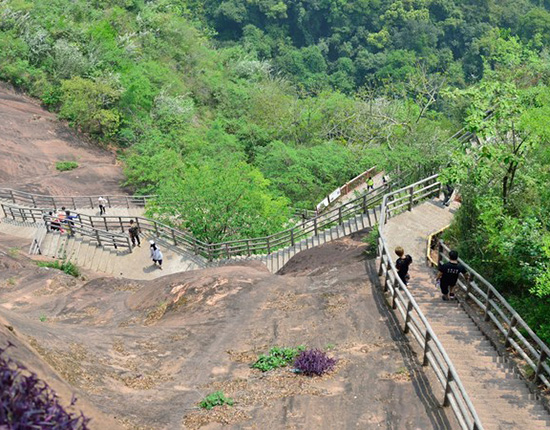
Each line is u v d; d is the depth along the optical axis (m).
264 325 14.08
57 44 52.03
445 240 19.27
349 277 16.11
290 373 11.77
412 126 34.94
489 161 18.47
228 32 100.00
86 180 40.84
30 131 45.25
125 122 49.41
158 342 13.46
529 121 16.27
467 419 9.46
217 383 11.52
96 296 19.17
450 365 10.32
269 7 98.00
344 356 12.34
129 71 53.00
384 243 15.77
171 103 51.53
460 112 35.72
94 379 10.88
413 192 21.25
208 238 28.38
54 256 26.62
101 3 65.62
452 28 93.00
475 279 16.84
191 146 45.69
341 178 39.00
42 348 10.99
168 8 71.88
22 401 4.97
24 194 34.12
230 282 16.66
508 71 25.77
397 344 12.72
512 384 12.20
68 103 48.09
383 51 94.56
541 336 13.82
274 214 29.23
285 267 21.27
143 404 10.40
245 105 60.31
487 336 13.95
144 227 30.69
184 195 28.47
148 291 18.05
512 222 15.17
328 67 97.25
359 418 10.17
